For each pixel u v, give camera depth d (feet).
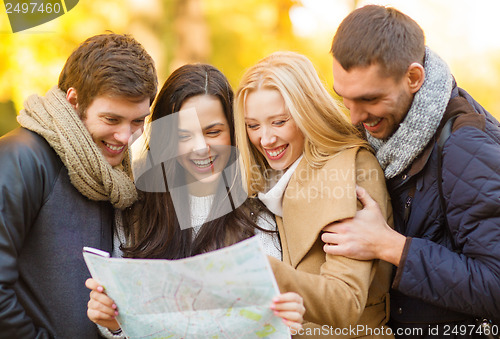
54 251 5.97
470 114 5.80
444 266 5.63
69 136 5.91
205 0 17.28
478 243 5.58
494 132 5.74
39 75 13.53
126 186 6.26
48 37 13.75
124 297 5.37
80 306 6.05
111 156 6.27
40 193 5.90
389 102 5.77
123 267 5.21
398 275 5.72
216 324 5.24
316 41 17.33
